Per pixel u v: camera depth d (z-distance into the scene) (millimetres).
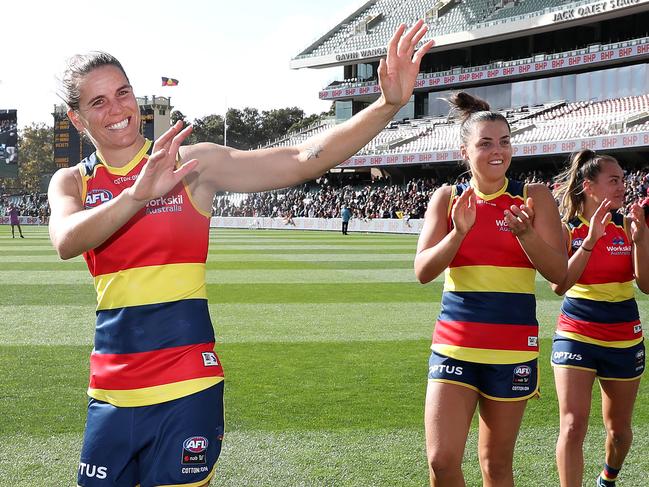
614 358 3912
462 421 3201
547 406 5598
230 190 2643
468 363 3266
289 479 4125
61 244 2262
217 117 91500
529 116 41188
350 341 8078
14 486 3992
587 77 40656
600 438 4953
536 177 38625
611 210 4043
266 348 7688
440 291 12562
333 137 2611
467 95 3568
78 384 6113
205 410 2439
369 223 39500
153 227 2453
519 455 4539
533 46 44969
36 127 88500
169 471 2393
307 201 47156
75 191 2535
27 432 4875
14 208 32344
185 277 2506
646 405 5574
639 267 3861
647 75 37938
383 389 6016
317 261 18859
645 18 39531
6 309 10383
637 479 4223
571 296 4004
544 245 3135
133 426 2428
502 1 45844
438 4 49250
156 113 54156
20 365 6824
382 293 12320
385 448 4621
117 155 2559
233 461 4406
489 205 3379
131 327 2463
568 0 41812
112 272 2488
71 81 2453
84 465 2492
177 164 2492
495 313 3277
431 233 3414
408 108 50250
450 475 3131
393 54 2541
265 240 29688
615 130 33938
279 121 92188
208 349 2516
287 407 5496
